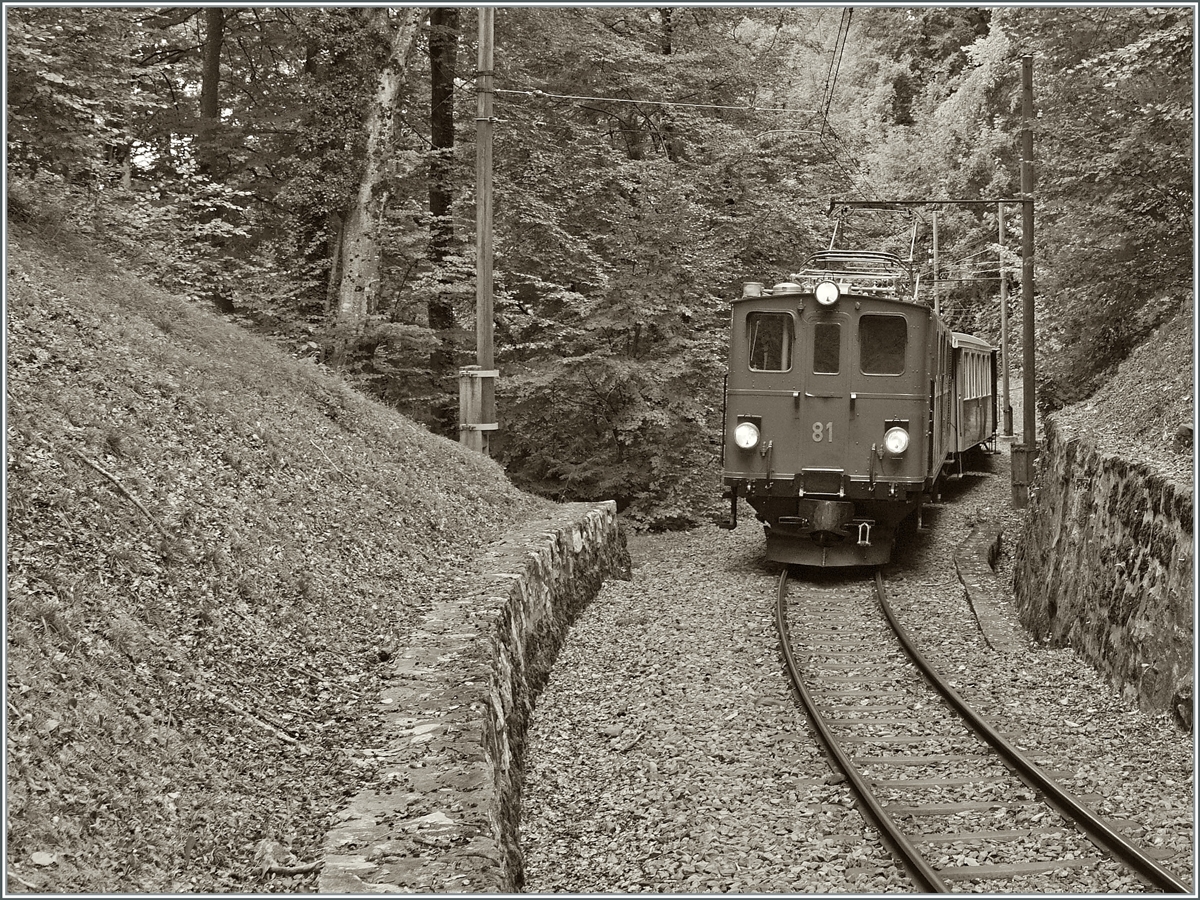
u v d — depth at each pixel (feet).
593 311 68.44
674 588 50.70
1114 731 28.48
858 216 92.38
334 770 21.44
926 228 124.26
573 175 71.97
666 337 69.00
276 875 17.34
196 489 28.12
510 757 26.63
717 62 79.97
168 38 67.72
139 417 28.73
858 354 51.19
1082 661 35.14
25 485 22.18
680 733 30.04
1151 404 42.65
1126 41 51.08
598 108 77.20
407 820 19.33
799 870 21.58
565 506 55.98
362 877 17.29
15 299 29.27
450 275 61.87
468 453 54.19
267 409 37.27
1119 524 34.14
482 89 56.54
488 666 27.12
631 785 26.86
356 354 57.52
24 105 34.19
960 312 133.28
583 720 32.14
